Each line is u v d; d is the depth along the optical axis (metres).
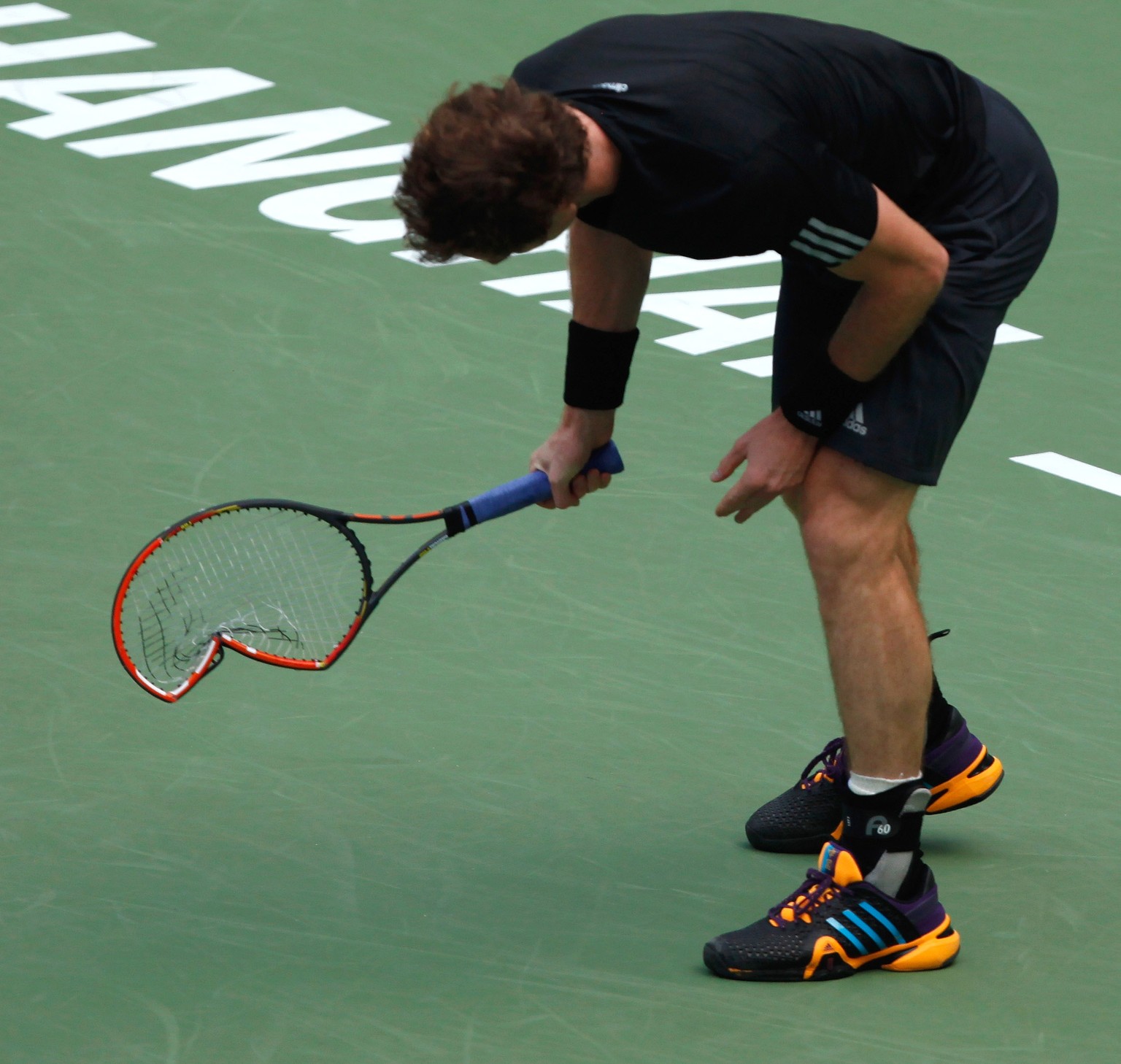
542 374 24.31
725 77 11.33
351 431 22.39
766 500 12.68
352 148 31.89
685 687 17.06
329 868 14.00
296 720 16.27
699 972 12.77
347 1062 11.55
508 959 12.84
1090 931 13.41
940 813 14.91
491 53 35.91
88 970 12.53
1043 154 13.24
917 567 13.80
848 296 13.34
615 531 20.17
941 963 12.86
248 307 25.92
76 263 27.09
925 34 37.72
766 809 14.53
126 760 15.49
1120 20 38.66
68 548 19.25
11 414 22.45
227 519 19.84
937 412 12.38
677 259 28.64
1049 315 26.59
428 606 18.38
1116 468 22.25
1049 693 17.14
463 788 15.26
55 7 38.12
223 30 36.88
